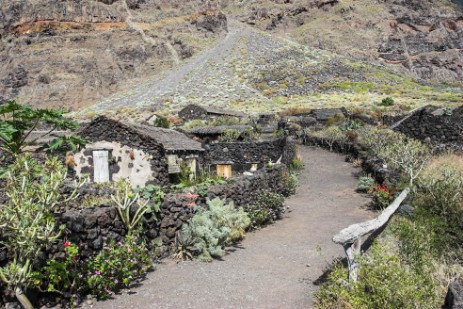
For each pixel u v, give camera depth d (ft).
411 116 89.61
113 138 58.23
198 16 647.15
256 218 40.47
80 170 57.77
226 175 83.92
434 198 38.27
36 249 21.09
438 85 381.19
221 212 34.27
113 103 361.51
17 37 508.94
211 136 104.47
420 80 406.62
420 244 27.43
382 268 21.58
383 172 56.54
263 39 586.04
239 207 39.06
